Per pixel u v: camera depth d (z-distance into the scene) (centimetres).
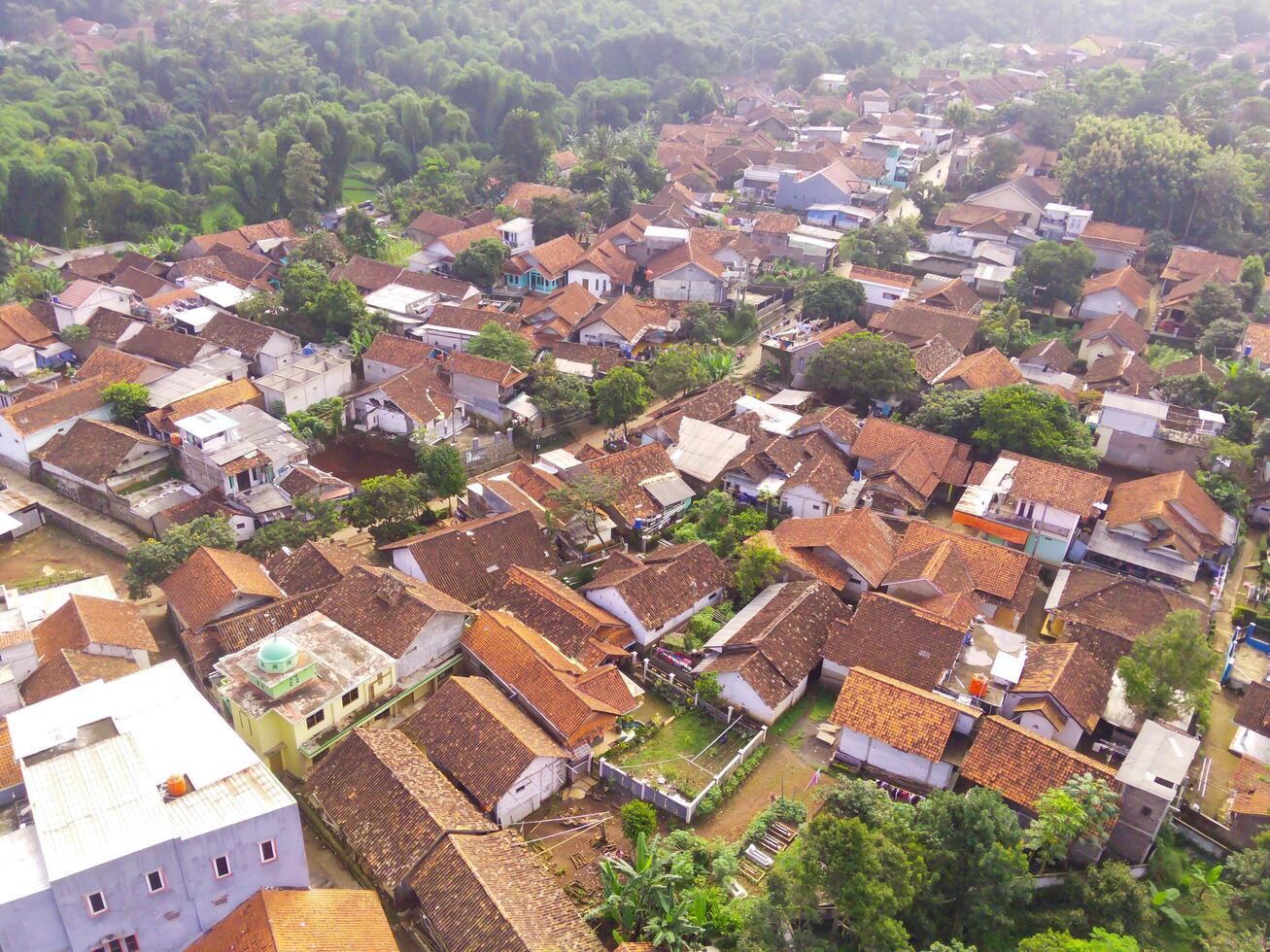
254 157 12331
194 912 3344
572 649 4997
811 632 5194
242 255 10231
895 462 6706
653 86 18525
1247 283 9681
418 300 9369
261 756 4309
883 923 3353
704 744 4678
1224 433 7156
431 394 7581
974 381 7725
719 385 8069
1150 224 11406
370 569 5262
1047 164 13825
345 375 8169
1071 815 3769
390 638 4809
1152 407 6956
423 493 6328
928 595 5459
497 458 7494
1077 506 5956
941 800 3759
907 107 16988
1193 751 4119
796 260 11081
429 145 14475
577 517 6175
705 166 14050
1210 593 5909
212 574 5288
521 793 4181
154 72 15525
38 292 9388
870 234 10888
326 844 4059
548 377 7869
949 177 14000
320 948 3284
